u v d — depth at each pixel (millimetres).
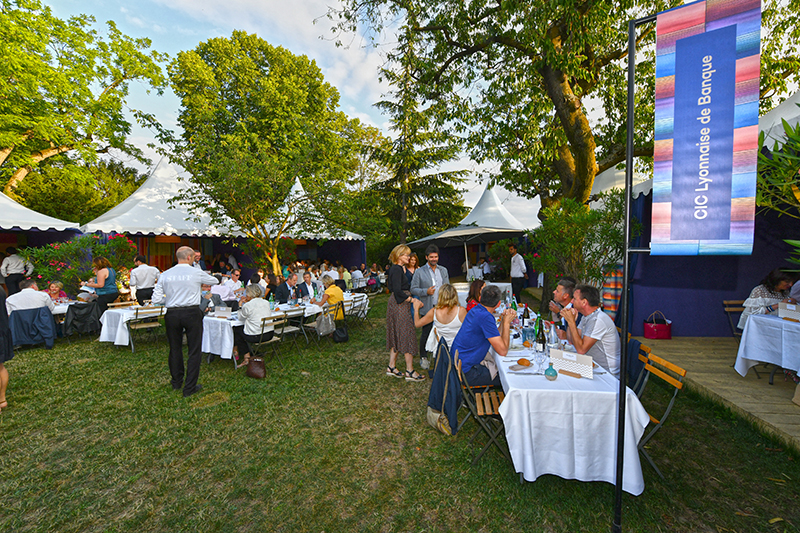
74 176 13266
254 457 2859
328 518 2211
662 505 2227
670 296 5926
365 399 3939
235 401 3906
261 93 15828
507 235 10750
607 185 8531
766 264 5723
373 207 16547
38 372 4871
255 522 2188
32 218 8977
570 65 6188
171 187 12914
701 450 2797
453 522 2156
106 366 5109
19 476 2658
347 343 6414
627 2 6031
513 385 2395
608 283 6109
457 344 3256
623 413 1877
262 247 10664
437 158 18516
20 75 10500
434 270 5016
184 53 14469
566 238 6020
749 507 2197
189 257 4090
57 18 11656
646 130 8180
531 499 2316
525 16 6168
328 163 11492
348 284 11445
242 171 9258
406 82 9266
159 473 2678
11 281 9070
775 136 3701
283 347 6148
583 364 2557
